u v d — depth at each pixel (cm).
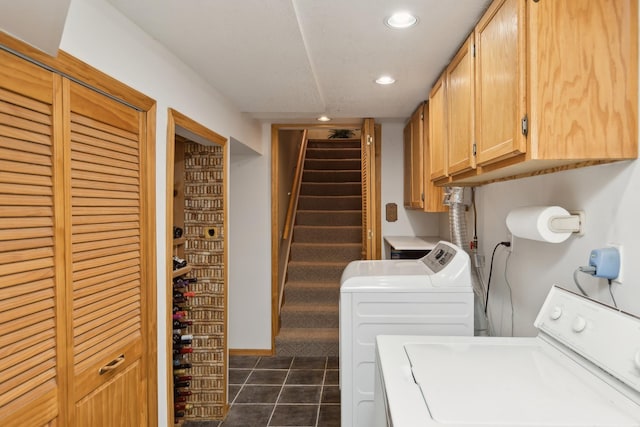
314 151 622
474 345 141
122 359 147
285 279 436
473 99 163
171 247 186
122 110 148
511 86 125
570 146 115
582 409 94
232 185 389
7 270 99
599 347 107
